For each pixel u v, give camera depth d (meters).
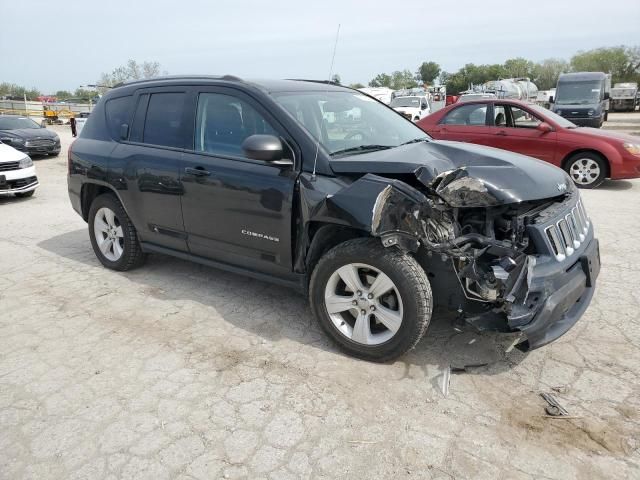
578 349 3.49
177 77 4.53
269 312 4.18
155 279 4.96
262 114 3.74
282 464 2.52
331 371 3.30
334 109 4.07
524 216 3.20
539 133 9.06
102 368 3.40
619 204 7.68
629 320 3.88
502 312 3.01
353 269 3.29
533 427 2.73
